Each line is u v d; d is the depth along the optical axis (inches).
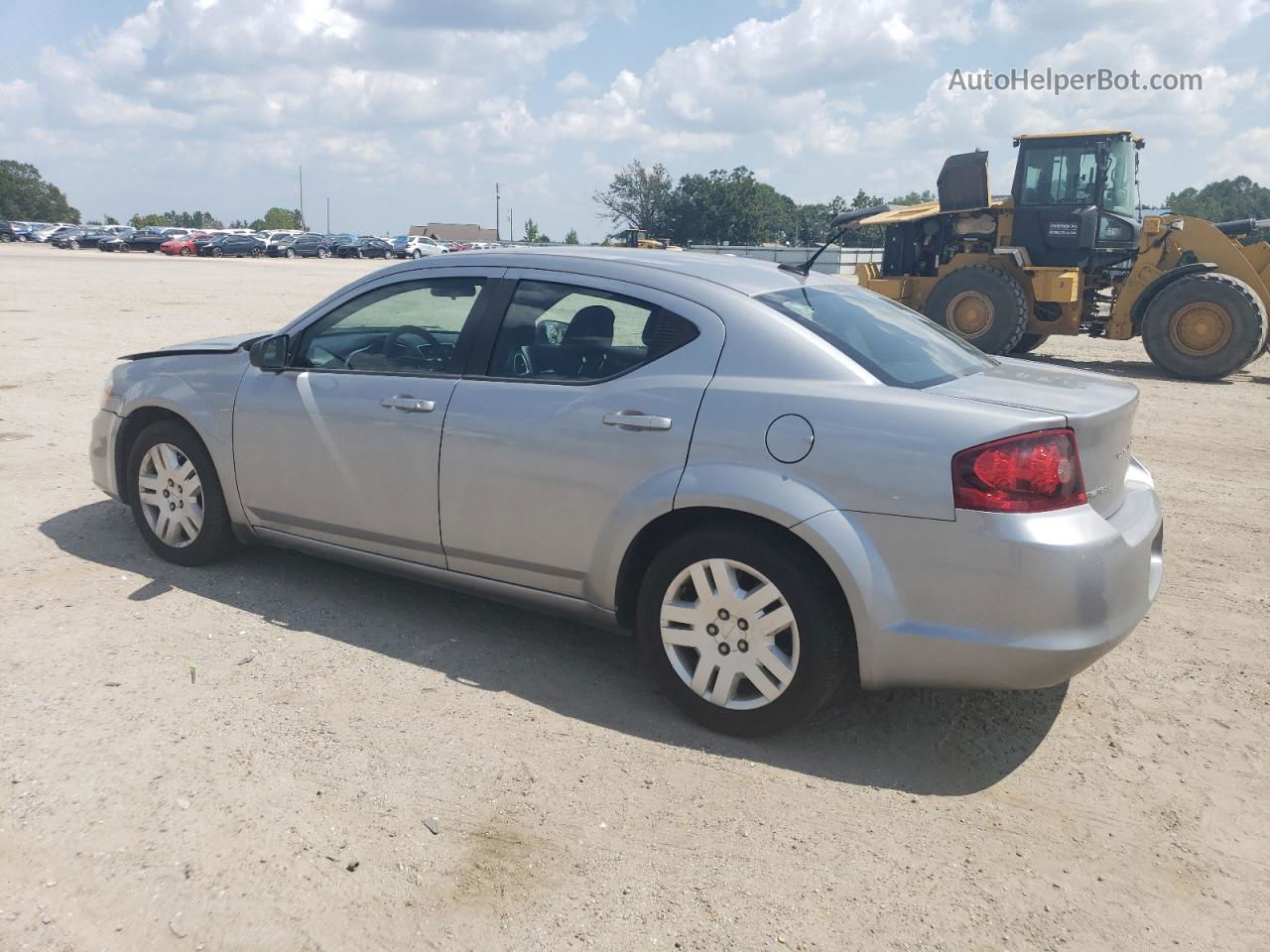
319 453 170.4
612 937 98.4
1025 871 111.5
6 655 152.9
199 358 190.4
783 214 3971.5
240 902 100.9
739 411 134.0
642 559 147.2
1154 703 152.2
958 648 122.7
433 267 168.7
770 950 97.5
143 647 158.4
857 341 142.3
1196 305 514.9
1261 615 187.5
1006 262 583.5
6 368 427.2
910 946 98.9
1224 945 100.7
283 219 6048.2
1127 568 125.7
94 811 114.3
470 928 99.0
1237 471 303.7
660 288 147.6
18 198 6112.2
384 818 116.0
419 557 165.5
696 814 119.9
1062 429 122.3
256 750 129.1
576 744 135.1
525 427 149.2
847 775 130.1
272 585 186.7
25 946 93.8
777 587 131.0
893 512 124.0
